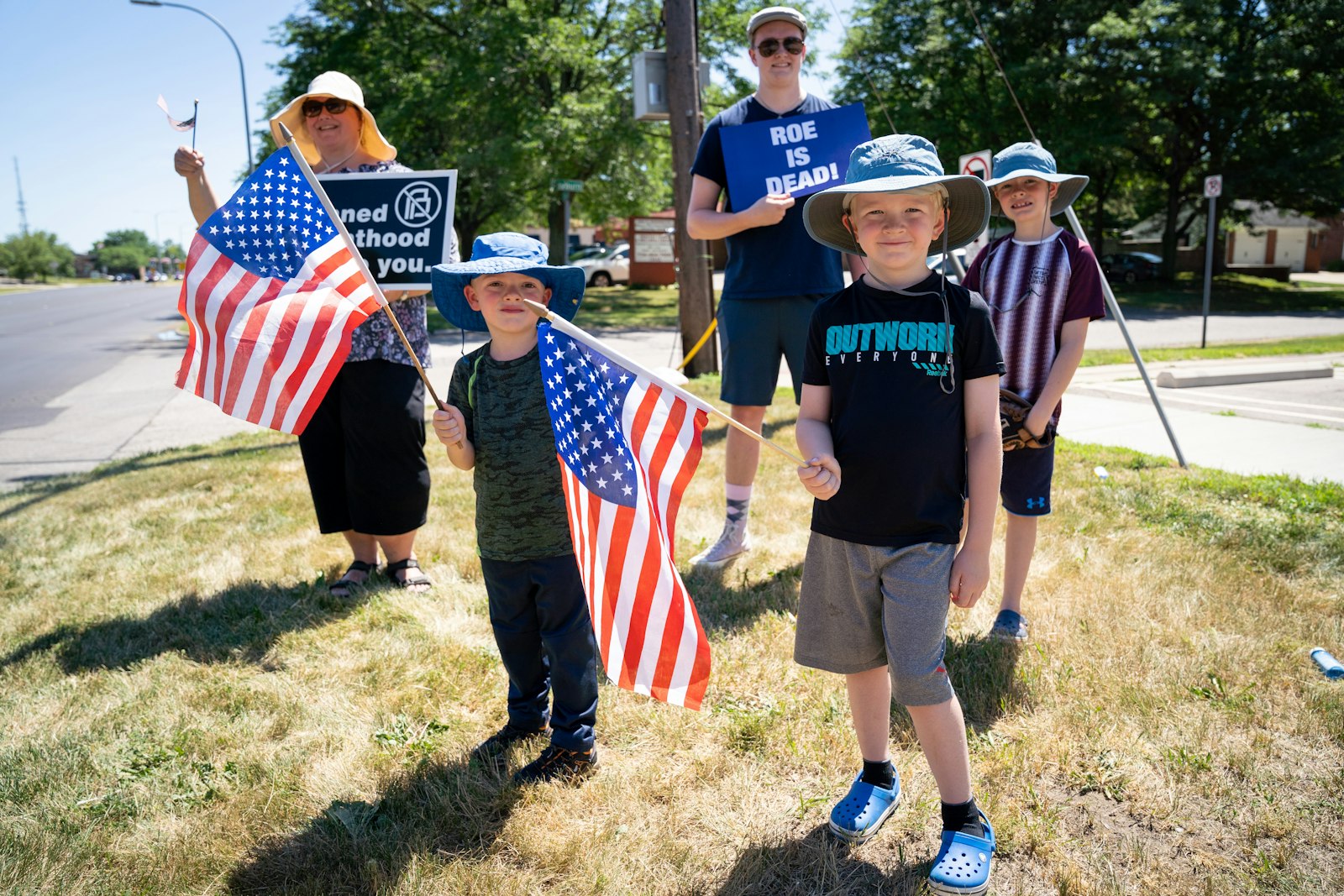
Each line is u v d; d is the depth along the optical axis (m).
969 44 26.44
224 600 4.16
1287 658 3.16
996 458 2.15
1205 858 2.25
